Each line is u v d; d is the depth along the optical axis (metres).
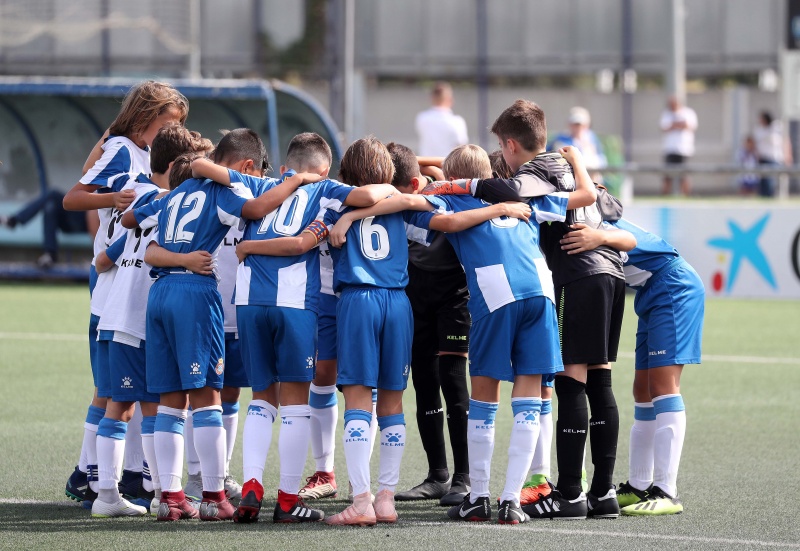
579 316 17.80
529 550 15.86
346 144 60.06
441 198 18.08
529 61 101.88
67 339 37.03
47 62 100.00
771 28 98.69
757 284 47.75
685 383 30.50
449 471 21.62
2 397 27.84
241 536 16.53
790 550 15.96
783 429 25.00
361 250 17.66
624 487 19.06
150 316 17.66
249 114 52.00
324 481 19.83
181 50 94.94
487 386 17.70
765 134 91.12
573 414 17.77
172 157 18.83
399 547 15.96
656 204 48.75
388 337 17.56
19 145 54.44
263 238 17.55
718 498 19.19
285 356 17.44
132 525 17.27
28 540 16.31
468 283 17.86
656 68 100.50
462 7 101.81
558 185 18.06
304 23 100.00
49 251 53.28
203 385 17.53
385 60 102.12
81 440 23.42
